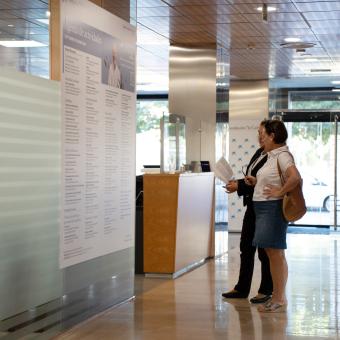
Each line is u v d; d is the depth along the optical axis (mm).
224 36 11477
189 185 9781
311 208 18188
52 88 5738
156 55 13742
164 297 7852
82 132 6277
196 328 6359
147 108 20406
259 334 6168
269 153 6934
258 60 14055
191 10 9602
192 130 11609
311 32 11156
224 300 7695
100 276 6828
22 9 9297
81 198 6301
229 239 14508
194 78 11992
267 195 6824
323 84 17766
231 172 7559
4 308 5109
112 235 7086
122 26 7238
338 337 6098
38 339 5633
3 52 10680
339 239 14555
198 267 10266
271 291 7570
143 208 9312
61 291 6016
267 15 9859
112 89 6961
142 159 20391
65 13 5922
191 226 10000
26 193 5387
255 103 17062
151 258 9266
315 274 9672
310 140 17984
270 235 6871
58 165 5871
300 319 6781
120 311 7047
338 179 17422
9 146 5141
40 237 5613
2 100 5047
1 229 5062
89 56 6414
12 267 5211
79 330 6211
